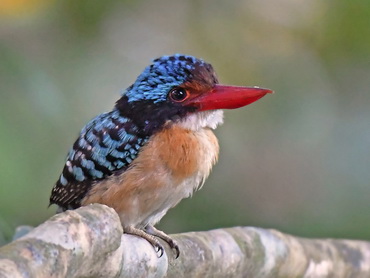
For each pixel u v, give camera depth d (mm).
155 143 8016
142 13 12430
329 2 11555
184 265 8016
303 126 12188
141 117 8117
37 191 9359
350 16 11336
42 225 6199
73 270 6219
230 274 8555
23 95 10023
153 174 7988
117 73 11984
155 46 12430
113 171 8047
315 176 12438
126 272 7250
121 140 8047
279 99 12008
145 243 7598
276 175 12258
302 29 11969
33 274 5656
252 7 12234
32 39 11234
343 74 12258
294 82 12047
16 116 9789
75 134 10477
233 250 8523
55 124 10086
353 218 12266
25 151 9422
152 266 7598
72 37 11312
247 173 12188
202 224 11469
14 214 9031
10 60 10125
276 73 12023
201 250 8188
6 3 10734
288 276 9297
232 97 8195
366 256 10094
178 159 8000
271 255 8977
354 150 12531
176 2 12477
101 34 11625
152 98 8195
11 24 11148
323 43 11695
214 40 12188
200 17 12344
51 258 5910
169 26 12453
